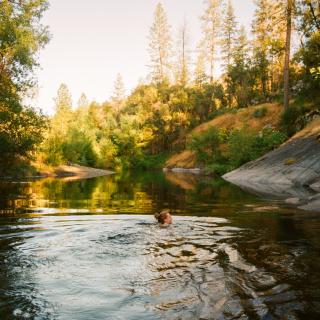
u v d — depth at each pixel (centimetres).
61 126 5388
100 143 6556
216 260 606
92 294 459
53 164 4278
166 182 2811
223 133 5112
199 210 1216
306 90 2772
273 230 857
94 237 795
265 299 437
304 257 616
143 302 432
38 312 405
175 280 509
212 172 4081
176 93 7194
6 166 2723
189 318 388
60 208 1275
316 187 1894
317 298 437
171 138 7169
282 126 3475
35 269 564
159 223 968
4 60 2361
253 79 6159
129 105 8281
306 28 2522
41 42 2453
